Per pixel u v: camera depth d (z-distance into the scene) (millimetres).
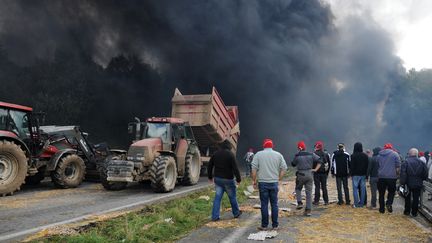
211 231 6414
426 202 8180
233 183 7527
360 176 9539
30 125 11453
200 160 14422
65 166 12047
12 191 10047
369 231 6590
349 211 8828
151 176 10930
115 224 6461
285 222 7320
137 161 11102
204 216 7770
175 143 12758
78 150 13852
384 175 8586
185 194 10930
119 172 10852
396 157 8547
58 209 8016
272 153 6871
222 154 7492
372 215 8273
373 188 9500
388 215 8305
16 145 10156
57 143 12883
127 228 5891
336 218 7828
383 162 8664
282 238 5980
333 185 15422
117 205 8648
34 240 5359
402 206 9836
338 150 10133
